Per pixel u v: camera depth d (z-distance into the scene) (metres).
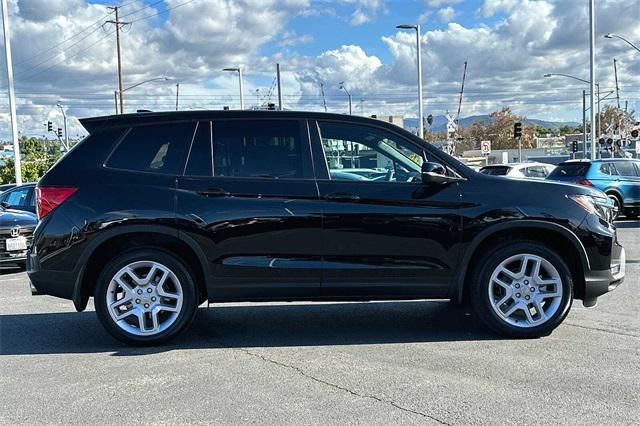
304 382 4.36
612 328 5.63
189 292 5.23
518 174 18.83
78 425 3.71
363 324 6.01
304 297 5.24
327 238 5.13
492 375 4.42
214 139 5.29
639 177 16.91
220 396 4.12
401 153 5.32
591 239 5.23
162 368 4.72
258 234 5.12
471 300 5.36
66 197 5.14
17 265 10.60
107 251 5.30
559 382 4.27
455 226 5.17
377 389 4.19
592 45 29.36
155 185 5.15
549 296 5.29
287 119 5.32
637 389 4.12
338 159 5.28
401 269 5.19
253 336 5.62
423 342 5.31
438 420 3.68
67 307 7.10
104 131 5.33
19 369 4.75
